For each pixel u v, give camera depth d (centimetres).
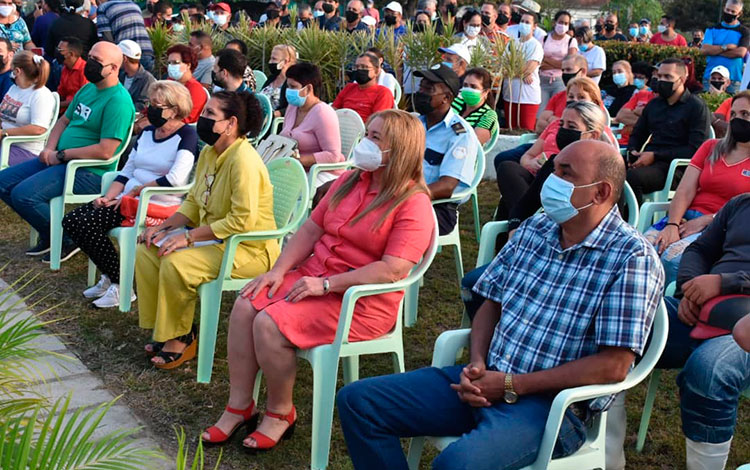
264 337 327
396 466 272
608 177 259
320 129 552
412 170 333
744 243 326
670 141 565
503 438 247
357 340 333
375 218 332
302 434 358
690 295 309
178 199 488
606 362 250
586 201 260
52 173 550
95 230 480
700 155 445
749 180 426
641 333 246
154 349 427
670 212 441
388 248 330
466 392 264
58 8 1071
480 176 478
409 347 447
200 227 403
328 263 343
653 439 360
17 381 289
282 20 1327
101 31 905
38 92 636
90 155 546
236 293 520
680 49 1223
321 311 331
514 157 605
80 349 436
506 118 881
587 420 266
